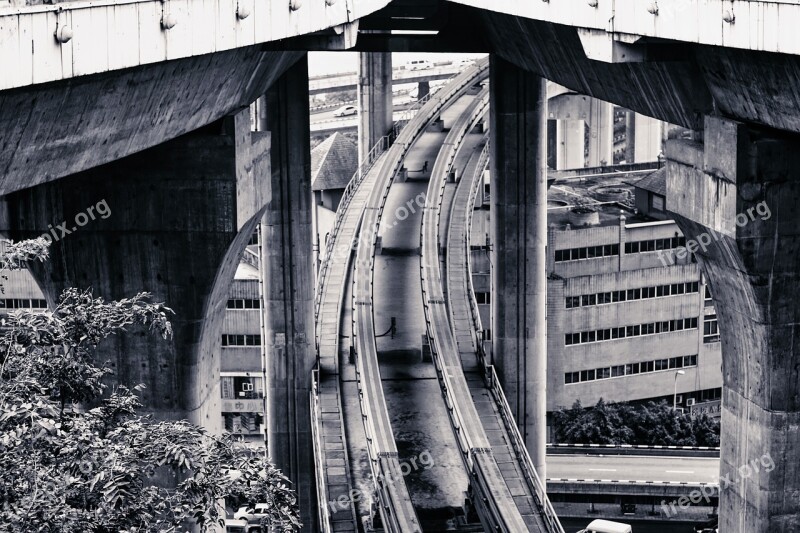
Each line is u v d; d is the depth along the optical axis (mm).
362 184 121000
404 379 87062
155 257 64312
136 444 36219
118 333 65312
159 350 65312
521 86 86875
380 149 143625
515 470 76125
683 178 61844
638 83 65562
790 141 56406
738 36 47969
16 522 30953
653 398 156875
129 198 63750
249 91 65812
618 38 57156
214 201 63406
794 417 60250
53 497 31641
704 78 57562
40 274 65250
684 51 57125
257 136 68938
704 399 158875
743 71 52750
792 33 45312
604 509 128000
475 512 72000
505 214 87750
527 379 89188
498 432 80375
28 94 39312
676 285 154875
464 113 141625
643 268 153500
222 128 63250
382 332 92875
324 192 178375
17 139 41281
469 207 112312
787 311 58875
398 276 102812
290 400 88750
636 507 127125
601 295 152375
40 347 37406
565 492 128750
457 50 88000
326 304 97812
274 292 87938
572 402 153000
